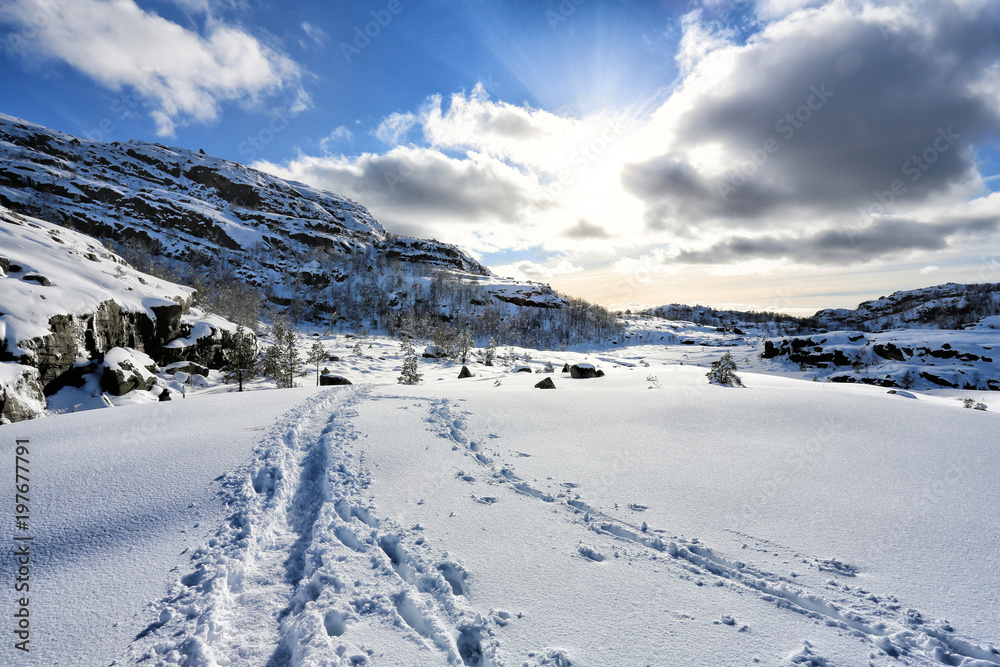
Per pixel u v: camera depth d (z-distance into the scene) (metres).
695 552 5.46
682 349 112.75
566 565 5.12
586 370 31.11
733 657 3.73
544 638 3.95
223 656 3.82
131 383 29.78
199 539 5.55
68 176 151.88
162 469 7.55
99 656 3.71
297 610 4.43
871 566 5.04
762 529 5.96
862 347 80.94
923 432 10.20
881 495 6.92
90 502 6.36
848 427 10.73
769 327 178.25
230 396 13.99
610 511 6.52
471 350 71.81
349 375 49.91
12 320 25.17
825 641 3.93
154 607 4.31
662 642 3.90
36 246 37.94
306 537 5.89
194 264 131.75
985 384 61.53
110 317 33.47
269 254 160.62
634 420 11.53
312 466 8.11
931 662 3.67
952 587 4.62
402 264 193.38
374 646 3.87
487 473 7.97
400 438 9.48
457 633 4.05
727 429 10.77
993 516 6.12
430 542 5.48
